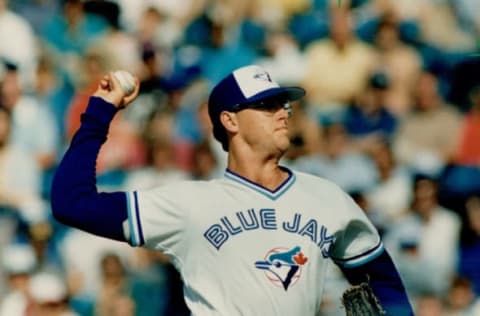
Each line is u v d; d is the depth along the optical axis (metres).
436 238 35.78
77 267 35.16
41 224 36.25
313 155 38.78
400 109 41.06
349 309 17.50
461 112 40.50
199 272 16.86
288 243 16.81
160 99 40.81
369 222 17.33
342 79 41.81
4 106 39.62
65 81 41.41
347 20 43.03
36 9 43.59
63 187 16.61
